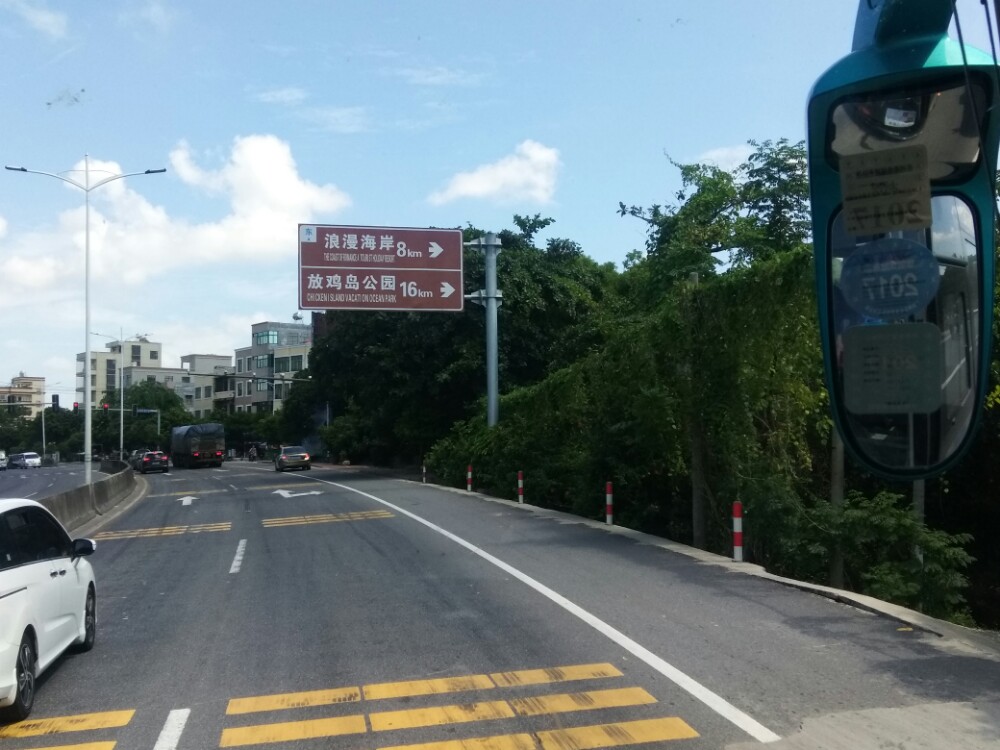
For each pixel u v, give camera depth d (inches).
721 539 632.4
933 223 180.7
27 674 261.9
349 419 2508.6
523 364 1440.7
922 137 181.8
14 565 273.1
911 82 181.9
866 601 382.6
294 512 903.1
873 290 182.4
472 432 1235.9
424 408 1514.5
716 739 225.3
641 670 287.6
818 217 189.0
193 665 313.3
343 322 1550.2
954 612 502.6
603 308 1317.7
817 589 414.3
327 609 400.8
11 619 254.2
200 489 1465.3
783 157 965.2
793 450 589.3
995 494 592.7
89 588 344.5
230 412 4397.1
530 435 1008.2
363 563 534.0
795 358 557.0
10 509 288.4
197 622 386.0
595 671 287.7
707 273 909.2
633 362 706.2
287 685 284.4
